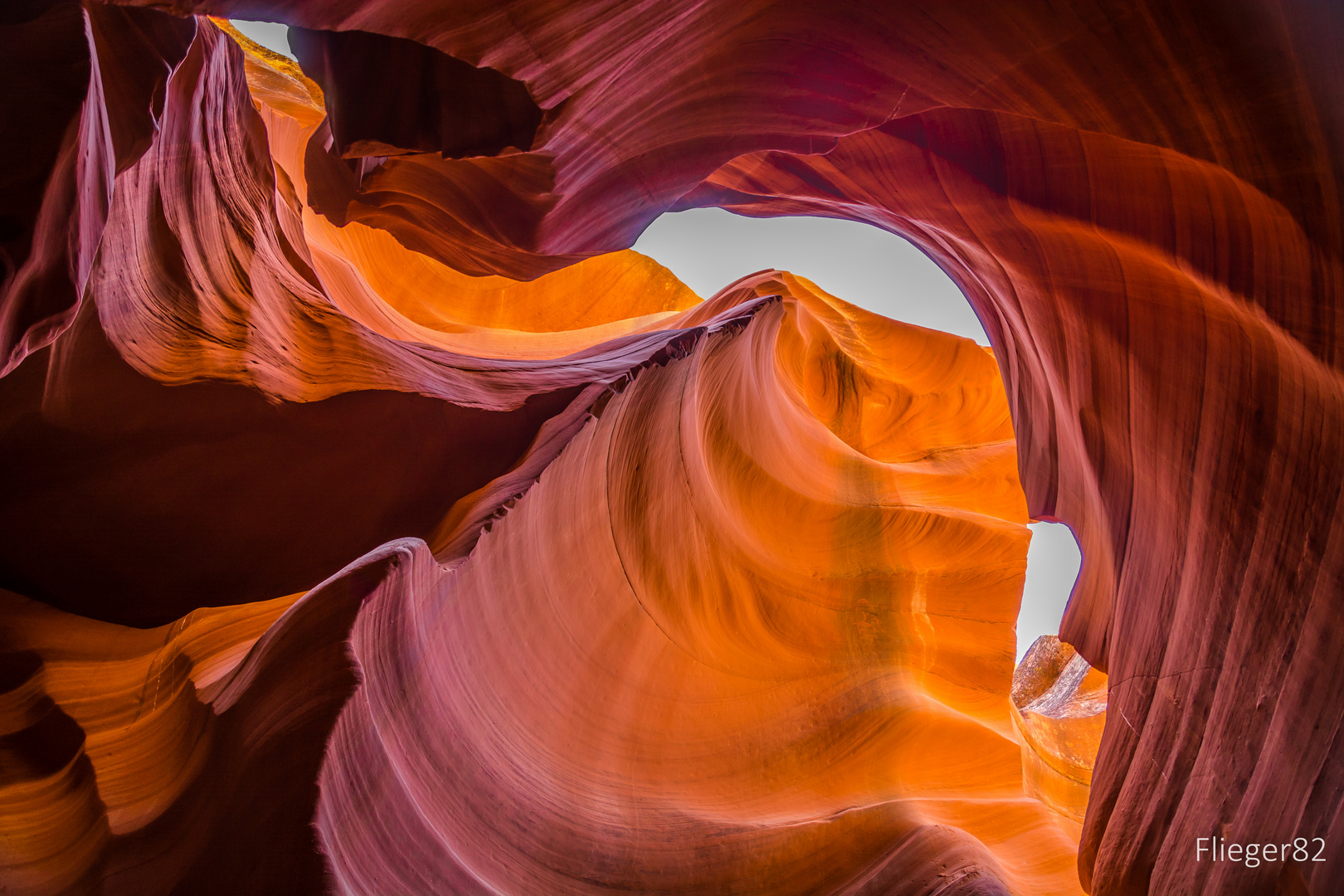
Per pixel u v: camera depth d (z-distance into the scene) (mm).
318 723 3391
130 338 5445
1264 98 3109
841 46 4465
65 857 3811
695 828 5770
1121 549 6160
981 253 7121
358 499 6238
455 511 6195
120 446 5578
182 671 4992
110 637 5297
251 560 5871
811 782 7258
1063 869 7012
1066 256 5758
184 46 4734
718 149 5789
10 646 4754
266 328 6598
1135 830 5391
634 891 4973
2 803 3873
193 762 4070
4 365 2654
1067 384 6594
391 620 4090
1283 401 4012
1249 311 3912
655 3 3541
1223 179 3623
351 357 6992
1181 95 3428
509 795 4816
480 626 5301
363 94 4168
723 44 4336
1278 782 3988
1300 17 2801
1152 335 5172
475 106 4102
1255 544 4309
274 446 6027
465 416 6672
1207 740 4719
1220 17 3029
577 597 6660
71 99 2840
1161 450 5312
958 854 5852
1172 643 5258
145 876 3523
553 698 5918
